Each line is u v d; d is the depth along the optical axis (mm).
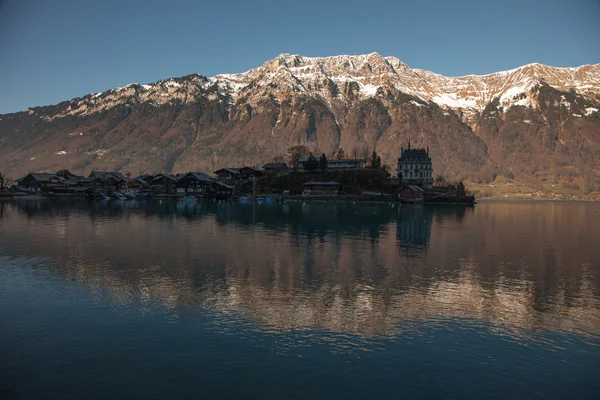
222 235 92875
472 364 32281
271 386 29031
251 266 61625
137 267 60062
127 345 34469
